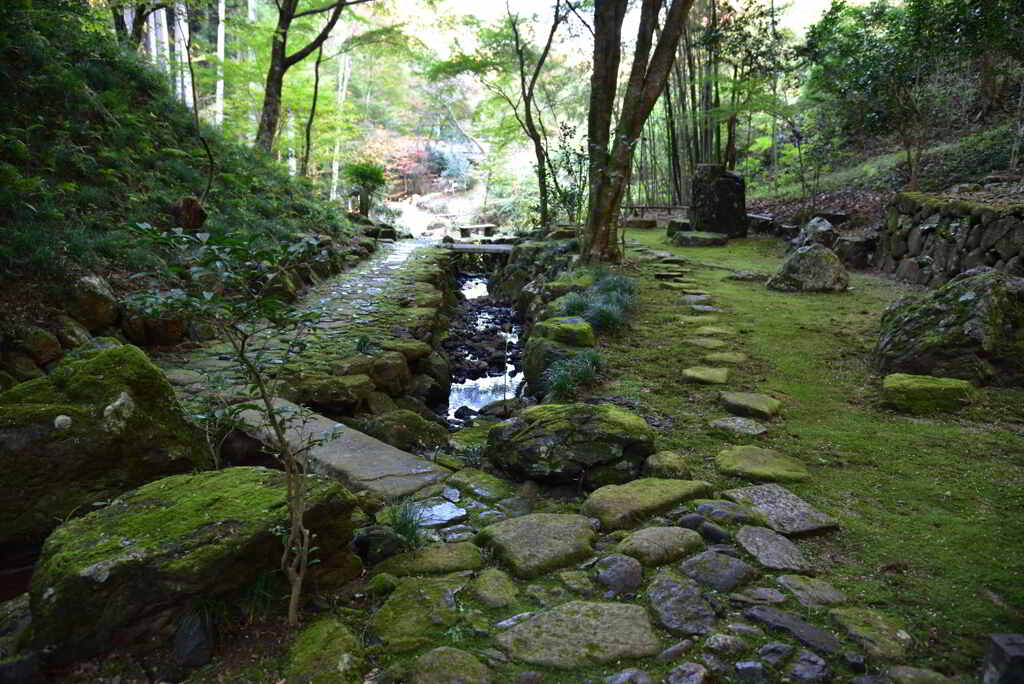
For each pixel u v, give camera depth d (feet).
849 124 46.37
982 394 16.60
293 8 55.57
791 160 67.82
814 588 8.77
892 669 7.14
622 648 7.64
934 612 8.29
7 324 17.40
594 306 24.75
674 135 70.85
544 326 22.41
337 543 9.11
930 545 10.01
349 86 104.99
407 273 42.04
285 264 8.25
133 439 11.58
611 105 35.94
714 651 7.51
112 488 11.30
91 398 11.58
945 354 17.63
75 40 36.27
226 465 14.19
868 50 39.81
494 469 13.71
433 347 29.12
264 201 42.27
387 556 9.95
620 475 12.45
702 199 52.47
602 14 34.22
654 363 20.42
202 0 45.27
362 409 19.76
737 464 12.91
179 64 48.26
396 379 22.07
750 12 53.31
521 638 7.86
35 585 7.61
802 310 27.66
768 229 53.26
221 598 7.99
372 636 8.01
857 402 16.93
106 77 36.27
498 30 62.18
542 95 88.07
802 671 7.13
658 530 10.18
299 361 21.20
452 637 7.89
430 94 107.76
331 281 38.22
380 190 90.84
